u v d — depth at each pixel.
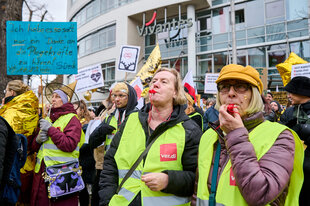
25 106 2.79
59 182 2.54
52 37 3.44
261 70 7.25
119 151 1.71
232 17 10.48
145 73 5.70
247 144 1.09
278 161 1.05
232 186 1.12
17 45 3.34
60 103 2.95
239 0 14.37
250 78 1.21
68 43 3.47
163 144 1.54
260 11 13.88
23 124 2.75
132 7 16.66
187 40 15.20
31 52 3.36
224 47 14.65
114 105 3.35
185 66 15.62
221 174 1.19
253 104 1.21
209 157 1.30
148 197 1.47
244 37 14.23
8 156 2.10
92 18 19.41
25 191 2.83
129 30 16.92
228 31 14.59
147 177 1.37
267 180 1.00
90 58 19.22
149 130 1.69
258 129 1.19
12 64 3.30
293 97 2.38
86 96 7.47
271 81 12.61
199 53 15.34
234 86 1.25
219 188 1.16
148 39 17.45
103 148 3.33
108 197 1.67
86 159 3.58
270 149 1.09
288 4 13.20
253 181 1.00
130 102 2.97
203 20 15.50
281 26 13.30
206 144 1.37
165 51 16.36
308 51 12.58
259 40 13.80
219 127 1.29
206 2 14.77
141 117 1.76
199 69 15.38
